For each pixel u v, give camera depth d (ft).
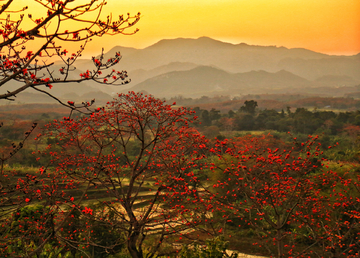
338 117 355.15
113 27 18.15
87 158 38.32
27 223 36.04
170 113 39.04
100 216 48.47
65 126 35.99
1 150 148.25
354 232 57.77
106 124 37.63
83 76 18.17
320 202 51.08
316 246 74.69
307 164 40.40
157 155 42.75
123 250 64.03
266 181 42.27
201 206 44.73
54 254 40.75
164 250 55.31
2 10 16.75
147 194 107.76
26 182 24.17
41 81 17.30
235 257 37.65
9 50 17.93
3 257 32.12
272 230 81.15
